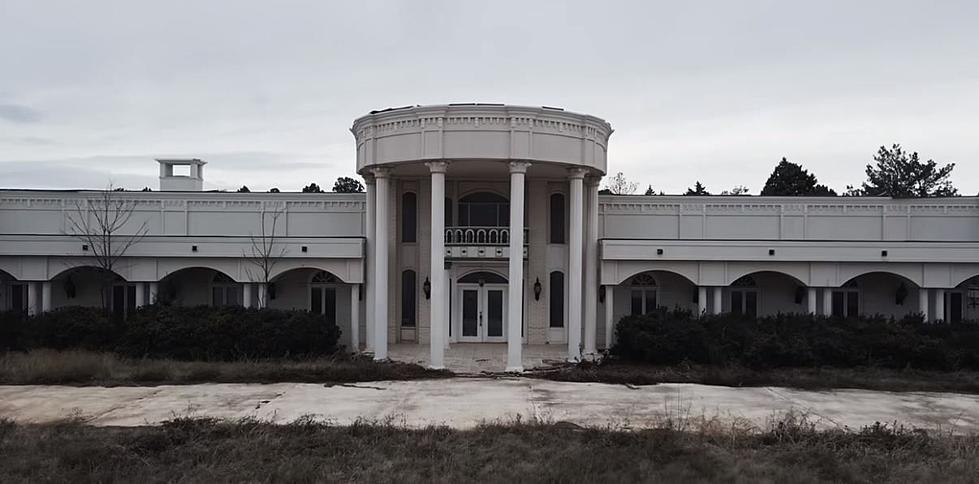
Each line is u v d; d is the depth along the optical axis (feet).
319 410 60.08
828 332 85.05
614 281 96.27
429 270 102.17
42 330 87.40
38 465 43.73
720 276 95.96
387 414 58.85
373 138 85.66
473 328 103.14
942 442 49.83
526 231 102.27
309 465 43.60
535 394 67.77
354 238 96.53
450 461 44.80
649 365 84.69
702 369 79.92
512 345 80.12
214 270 107.45
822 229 107.14
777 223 107.34
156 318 88.38
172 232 108.58
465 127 80.38
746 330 85.30
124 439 48.67
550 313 103.19
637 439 49.67
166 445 47.78
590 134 85.71
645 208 107.76
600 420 57.26
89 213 106.93
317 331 89.30
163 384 70.28
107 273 99.25
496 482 41.11
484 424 54.65
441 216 81.30
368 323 96.58
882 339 82.17
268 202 108.99
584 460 44.65
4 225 106.42
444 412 59.82
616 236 107.45
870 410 61.67
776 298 105.81
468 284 103.35
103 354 82.79
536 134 81.41
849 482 42.01
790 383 72.43
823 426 55.57
